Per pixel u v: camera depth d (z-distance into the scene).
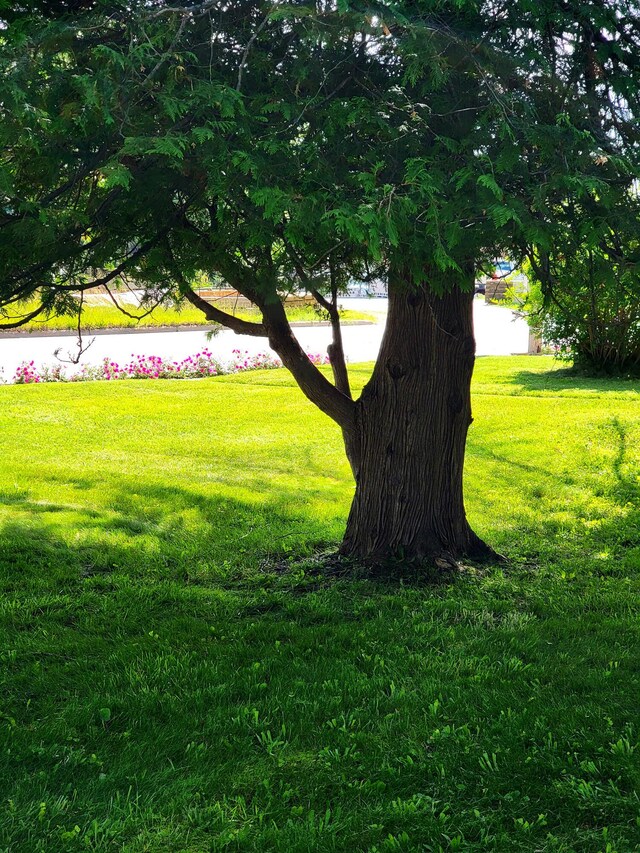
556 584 6.37
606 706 4.29
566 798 3.49
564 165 3.77
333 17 3.68
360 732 4.02
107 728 4.16
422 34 3.64
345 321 35.09
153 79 3.62
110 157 3.66
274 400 15.02
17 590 6.21
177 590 6.23
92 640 5.27
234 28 4.02
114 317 30.48
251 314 17.70
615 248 4.26
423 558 6.55
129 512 8.46
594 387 15.45
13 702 4.45
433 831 3.29
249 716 4.23
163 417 13.63
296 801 3.54
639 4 4.24
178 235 4.54
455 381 6.52
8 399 14.97
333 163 3.87
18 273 4.38
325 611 5.75
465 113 4.01
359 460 6.77
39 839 3.22
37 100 3.41
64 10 4.25
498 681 4.61
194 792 3.60
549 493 9.16
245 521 8.20
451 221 3.70
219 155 3.57
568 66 4.16
